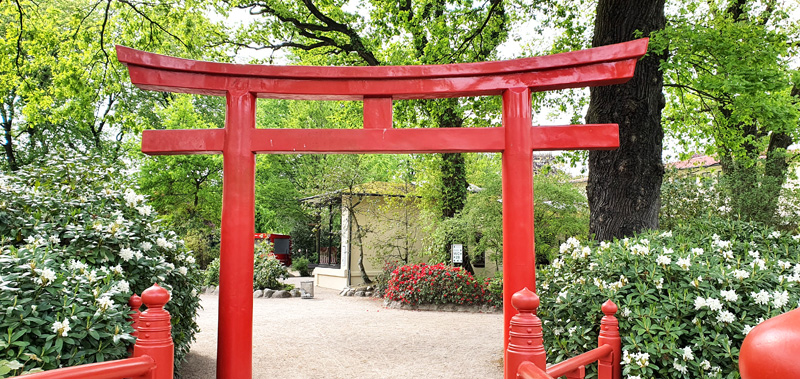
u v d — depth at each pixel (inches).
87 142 719.7
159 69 145.1
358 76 149.3
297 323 350.6
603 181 255.8
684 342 131.6
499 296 417.4
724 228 207.6
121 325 114.7
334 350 266.1
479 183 494.3
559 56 145.9
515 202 144.9
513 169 145.8
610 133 145.6
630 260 147.6
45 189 166.7
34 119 424.5
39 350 101.3
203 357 242.1
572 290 151.1
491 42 433.7
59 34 419.2
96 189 172.2
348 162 565.6
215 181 774.5
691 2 381.4
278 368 229.6
